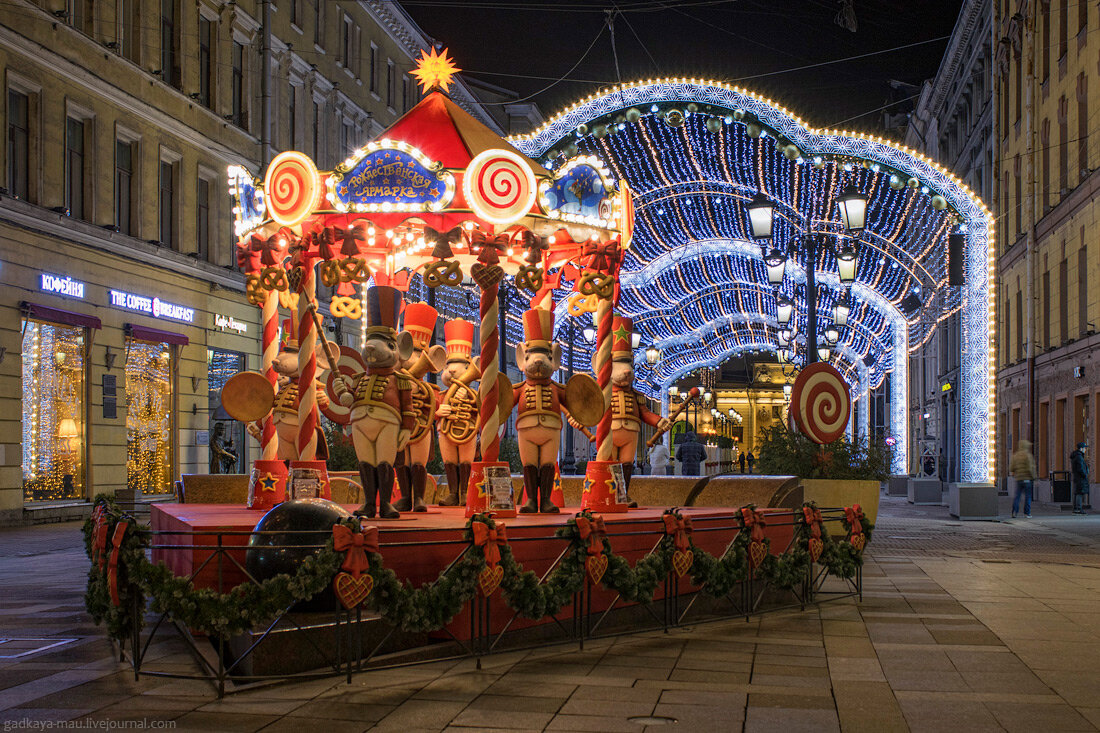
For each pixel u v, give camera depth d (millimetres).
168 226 31281
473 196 10031
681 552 9180
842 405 14805
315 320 10008
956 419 49812
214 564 8117
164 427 30453
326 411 12680
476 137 11289
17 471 23953
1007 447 43250
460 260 13570
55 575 13977
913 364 65062
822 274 28219
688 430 35781
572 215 10742
